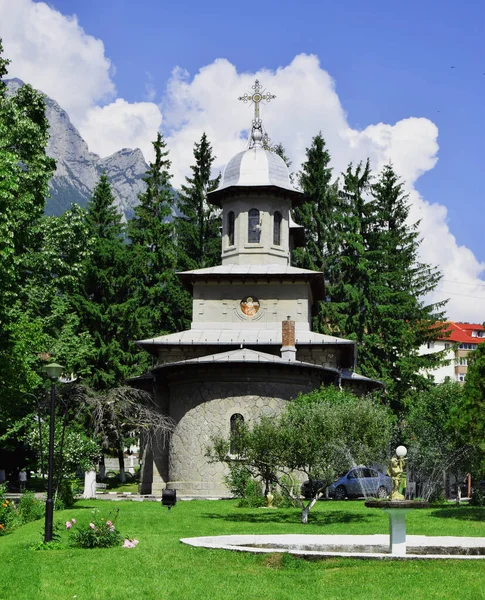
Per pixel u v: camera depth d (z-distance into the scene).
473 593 14.00
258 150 46.56
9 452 45.19
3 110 36.66
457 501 35.19
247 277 43.28
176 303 60.44
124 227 65.00
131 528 22.84
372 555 16.42
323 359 41.25
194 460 36.62
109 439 41.69
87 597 14.03
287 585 14.76
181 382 38.00
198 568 16.09
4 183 28.39
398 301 59.84
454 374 109.88
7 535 22.52
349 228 60.09
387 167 65.38
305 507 24.92
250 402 36.44
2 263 28.17
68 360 41.84
